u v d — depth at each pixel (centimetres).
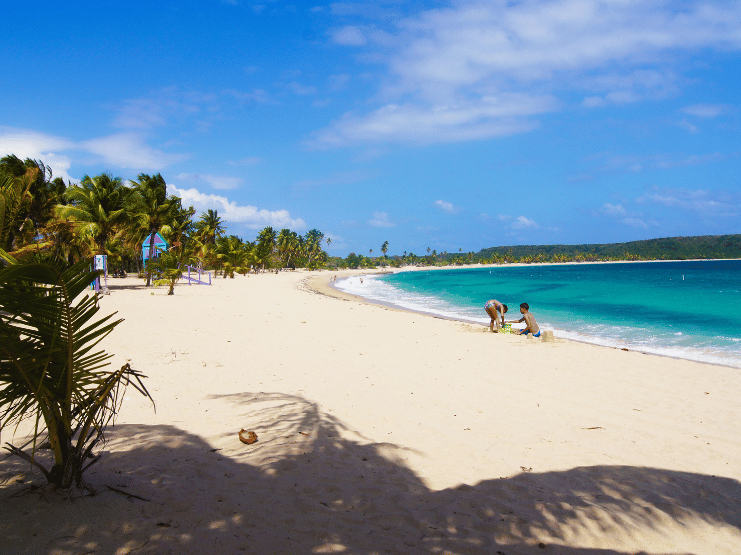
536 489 382
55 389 284
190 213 5278
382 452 459
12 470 349
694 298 2841
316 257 14988
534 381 800
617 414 618
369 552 275
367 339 1255
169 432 485
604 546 300
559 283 5262
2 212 392
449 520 324
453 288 4744
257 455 436
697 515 345
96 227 3002
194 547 260
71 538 252
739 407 656
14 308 245
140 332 1241
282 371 841
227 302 2361
